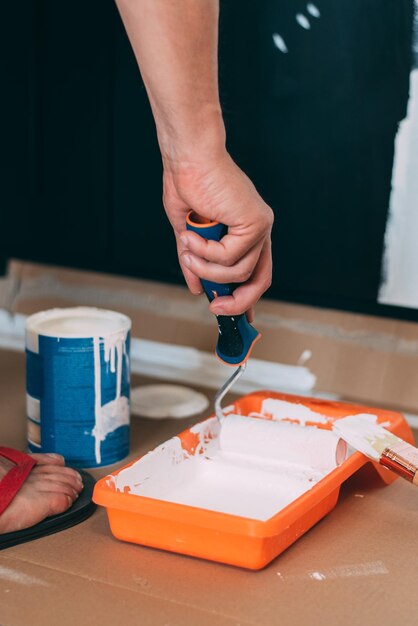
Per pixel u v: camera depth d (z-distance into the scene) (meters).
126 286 2.37
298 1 2.03
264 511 1.44
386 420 1.68
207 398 2.08
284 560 1.38
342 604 1.26
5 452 1.57
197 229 1.35
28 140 2.41
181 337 2.26
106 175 2.34
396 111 2.00
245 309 1.44
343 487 1.64
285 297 2.22
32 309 2.43
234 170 1.33
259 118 2.13
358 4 1.97
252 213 1.32
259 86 2.11
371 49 1.99
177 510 1.32
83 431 1.67
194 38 1.25
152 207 2.30
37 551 1.39
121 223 2.35
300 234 2.17
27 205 2.47
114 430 1.70
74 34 2.27
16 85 2.38
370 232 2.09
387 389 2.05
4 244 2.54
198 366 2.22
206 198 1.32
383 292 2.11
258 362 2.17
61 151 2.38
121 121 2.28
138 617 1.22
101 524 1.49
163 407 1.97
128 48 2.22
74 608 1.24
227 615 1.23
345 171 2.08
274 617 1.23
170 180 1.43
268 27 2.07
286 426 1.60
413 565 1.38
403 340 2.07
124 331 1.68
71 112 2.33
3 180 2.49
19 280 2.48
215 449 1.64
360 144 2.05
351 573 1.35
